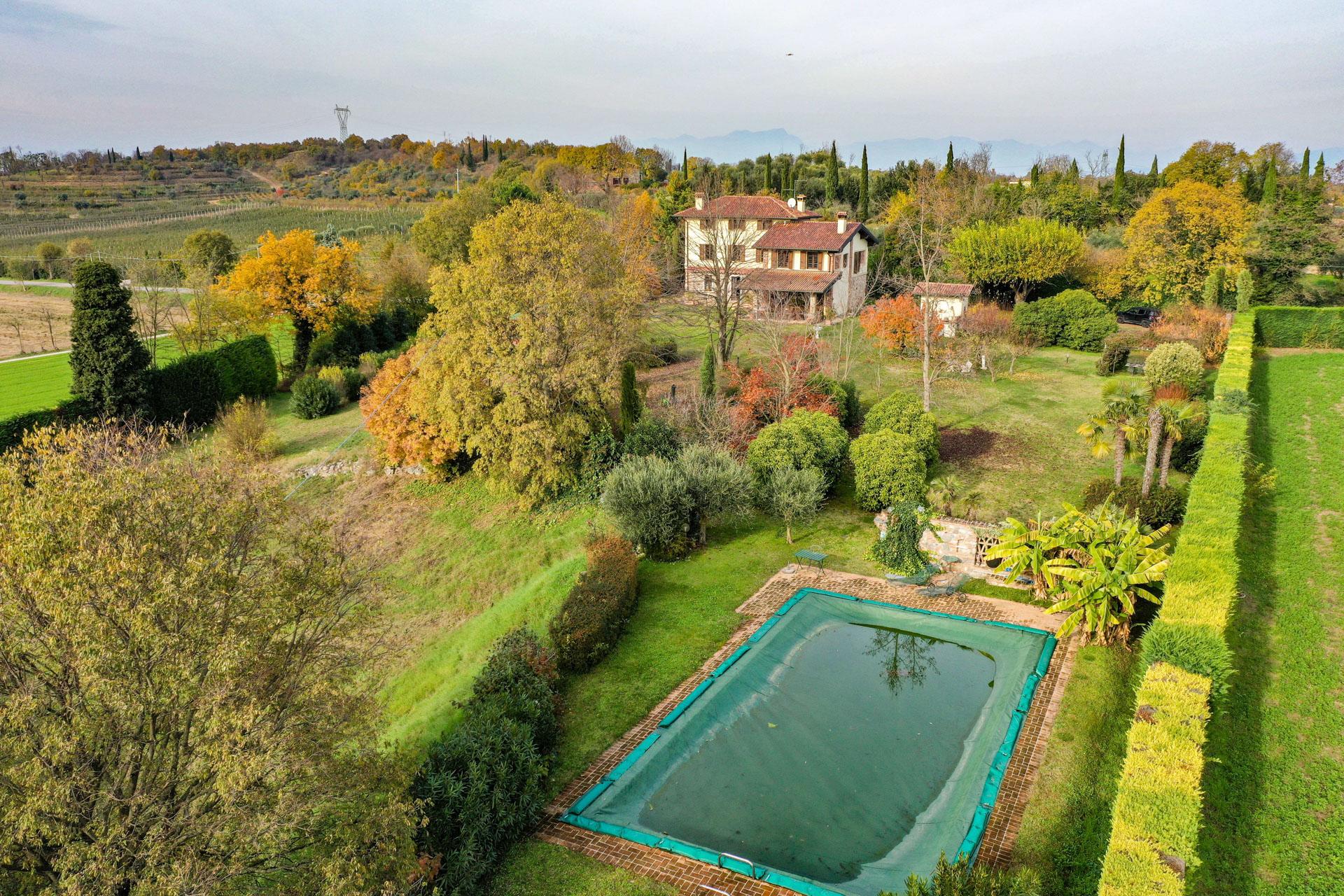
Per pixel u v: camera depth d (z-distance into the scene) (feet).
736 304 158.92
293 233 191.11
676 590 78.18
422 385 115.34
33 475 39.96
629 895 42.34
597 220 182.80
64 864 31.63
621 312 119.65
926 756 53.01
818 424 99.35
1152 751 39.83
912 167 304.09
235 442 130.62
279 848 35.81
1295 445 87.86
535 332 108.37
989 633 66.18
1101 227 254.88
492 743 48.01
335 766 38.52
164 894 30.99
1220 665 45.85
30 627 35.42
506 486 110.63
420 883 37.76
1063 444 107.34
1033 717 53.98
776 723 57.36
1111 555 61.82
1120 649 60.49
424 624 92.17
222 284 193.67
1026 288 190.70
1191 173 265.34
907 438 93.04
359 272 201.77
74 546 35.91
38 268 308.81
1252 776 42.80
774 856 45.16
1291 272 162.71
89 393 132.46
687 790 50.90
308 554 42.88
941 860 37.42
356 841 36.47
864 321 159.94
